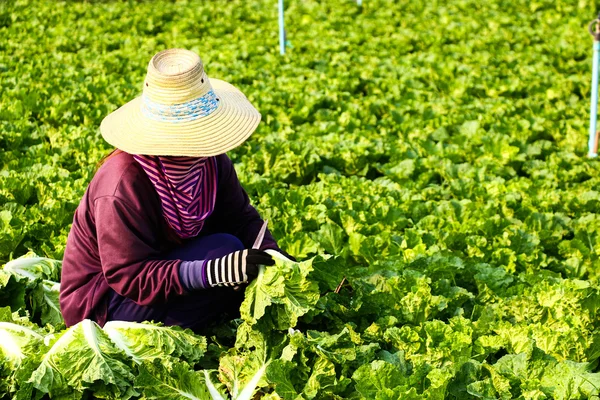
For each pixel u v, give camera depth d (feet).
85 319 13.64
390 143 29.76
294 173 26.71
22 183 22.53
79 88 36.04
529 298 15.85
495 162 28.45
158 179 13.21
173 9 59.77
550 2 63.31
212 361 14.21
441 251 19.38
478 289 17.29
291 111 33.55
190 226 13.83
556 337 14.70
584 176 28.07
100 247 13.21
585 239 22.00
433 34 52.90
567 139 32.37
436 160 27.89
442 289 16.47
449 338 14.28
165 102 12.86
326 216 21.48
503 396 12.86
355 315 15.44
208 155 12.84
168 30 55.11
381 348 14.53
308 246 19.43
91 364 12.72
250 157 27.66
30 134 29.19
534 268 19.70
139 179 13.15
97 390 12.74
